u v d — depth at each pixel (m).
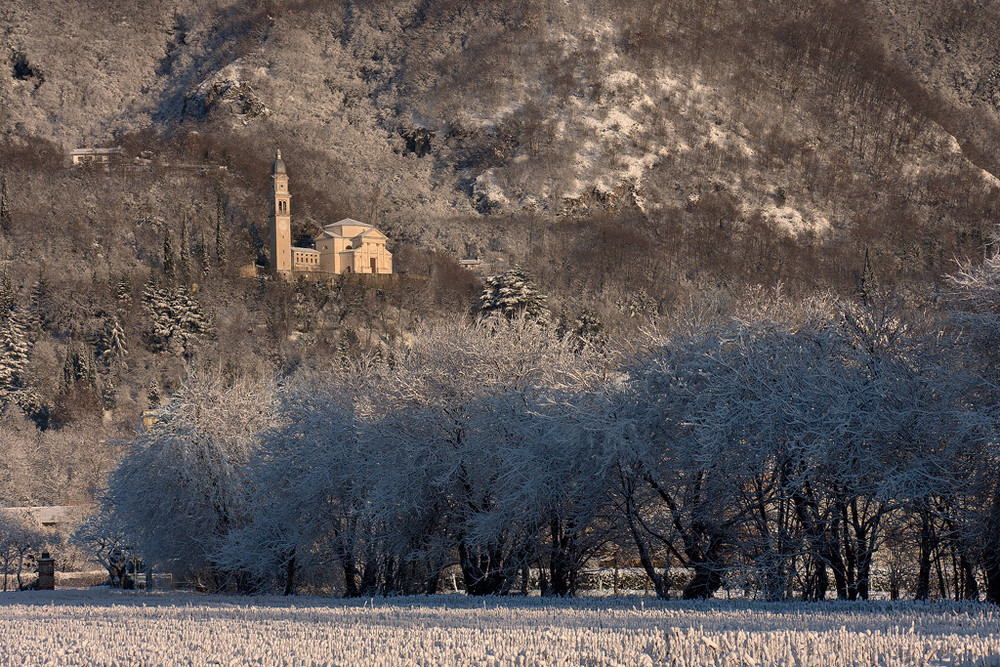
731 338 108.31
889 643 44.16
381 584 132.62
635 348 117.12
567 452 107.38
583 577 131.00
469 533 116.19
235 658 46.19
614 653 43.97
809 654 42.22
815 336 104.69
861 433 92.81
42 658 48.16
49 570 154.50
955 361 97.25
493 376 123.31
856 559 103.12
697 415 102.62
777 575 98.00
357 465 121.88
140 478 142.38
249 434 145.62
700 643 45.41
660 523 113.50
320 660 45.12
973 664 38.56
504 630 55.25
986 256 103.06
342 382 139.62
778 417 96.69
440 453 117.75
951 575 119.12
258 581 134.62
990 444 86.38
